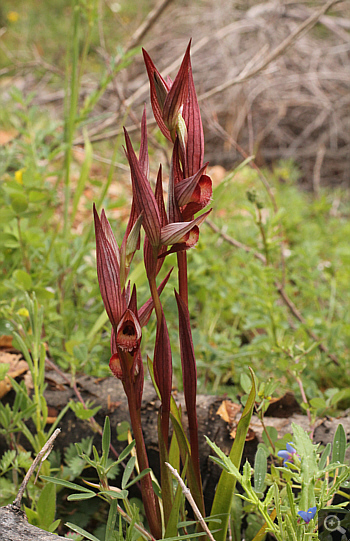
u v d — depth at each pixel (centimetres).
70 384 65
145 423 62
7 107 181
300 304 113
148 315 47
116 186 159
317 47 233
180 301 47
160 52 243
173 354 75
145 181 45
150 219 45
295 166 223
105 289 46
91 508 61
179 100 46
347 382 83
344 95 224
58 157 141
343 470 49
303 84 222
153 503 49
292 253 110
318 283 115
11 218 75
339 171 221
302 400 66
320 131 229
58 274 85
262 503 48
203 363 78
